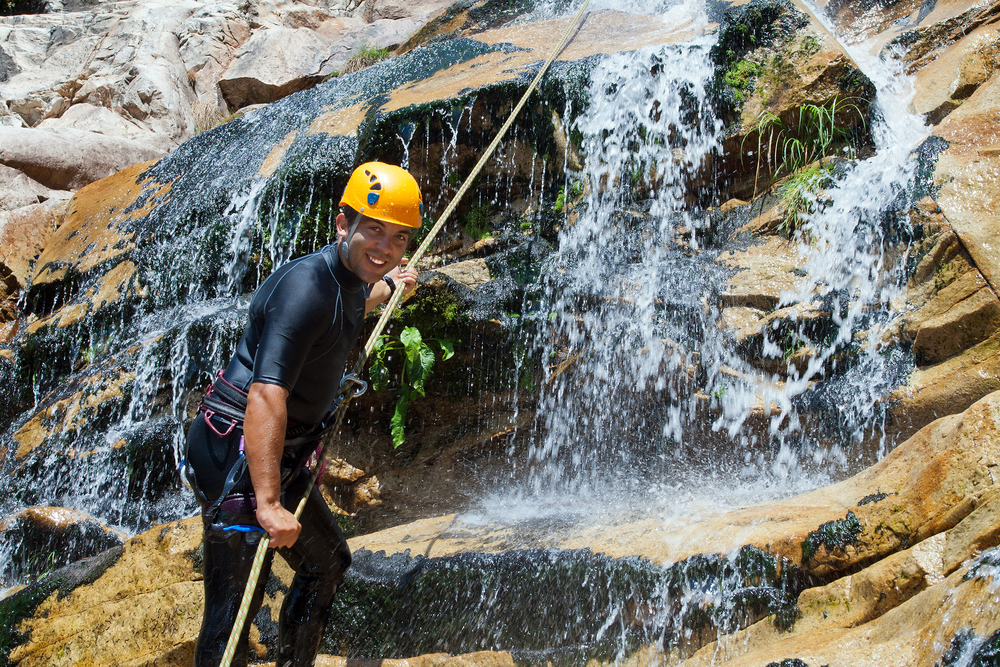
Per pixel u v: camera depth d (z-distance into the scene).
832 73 5.57
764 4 5.91
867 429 4.24
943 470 3.06
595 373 5.00
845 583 3.05
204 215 6.49
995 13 5.96
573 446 5.06
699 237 5.59
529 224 5.75
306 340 2.72
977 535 2.78
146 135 10.64
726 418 4.70
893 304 4.53
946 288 4.30
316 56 12.06
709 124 5.85
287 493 2.96
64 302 7.07
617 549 3.62
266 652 3.88
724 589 3.25
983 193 4.51
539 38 7.21
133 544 4.31
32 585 4.32
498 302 5.10
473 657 3.59
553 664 3.46
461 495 5.07
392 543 4.25
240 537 2.81
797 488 4.31
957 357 4.11
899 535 3.06
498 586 3.66
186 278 6.34
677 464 4.81
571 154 5.85
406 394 5.07
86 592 4.19
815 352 4.61
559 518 4.40
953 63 5.73
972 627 2.41
